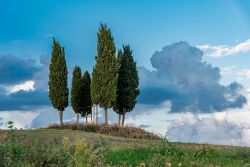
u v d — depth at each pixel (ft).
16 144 29.22
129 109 130.62
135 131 100.83
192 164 31.96
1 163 26.66
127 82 128.88
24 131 69.87
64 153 28.86
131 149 41.19
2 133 54.49
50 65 128.98
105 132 101.24
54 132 75.51
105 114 117.70
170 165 30.91
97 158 26.86
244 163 37.73
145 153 38.29
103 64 118.32
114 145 53.26
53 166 28.45
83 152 25.32
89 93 145.89
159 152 35.94
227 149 53.47
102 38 118.83
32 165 27.61
